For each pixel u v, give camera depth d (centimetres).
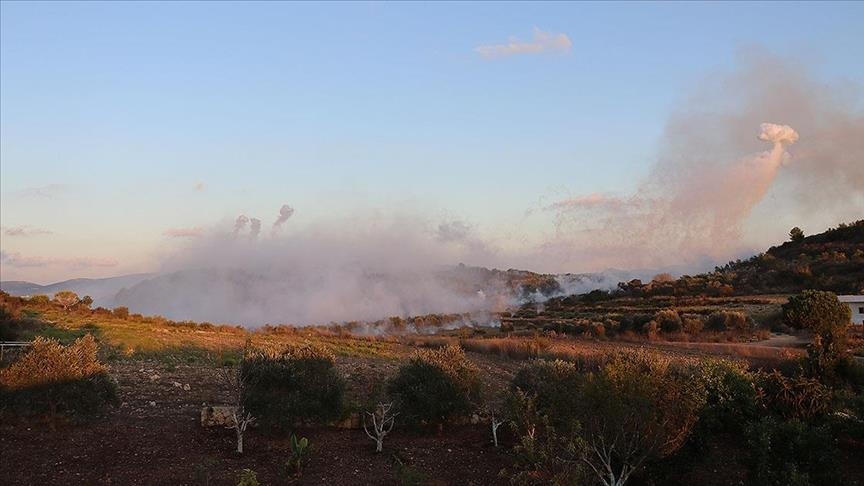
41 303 6159
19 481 1495
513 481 1554
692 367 2147
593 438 1434
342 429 2134
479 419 2281
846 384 2345
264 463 1739
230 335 5522
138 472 1602
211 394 2442
